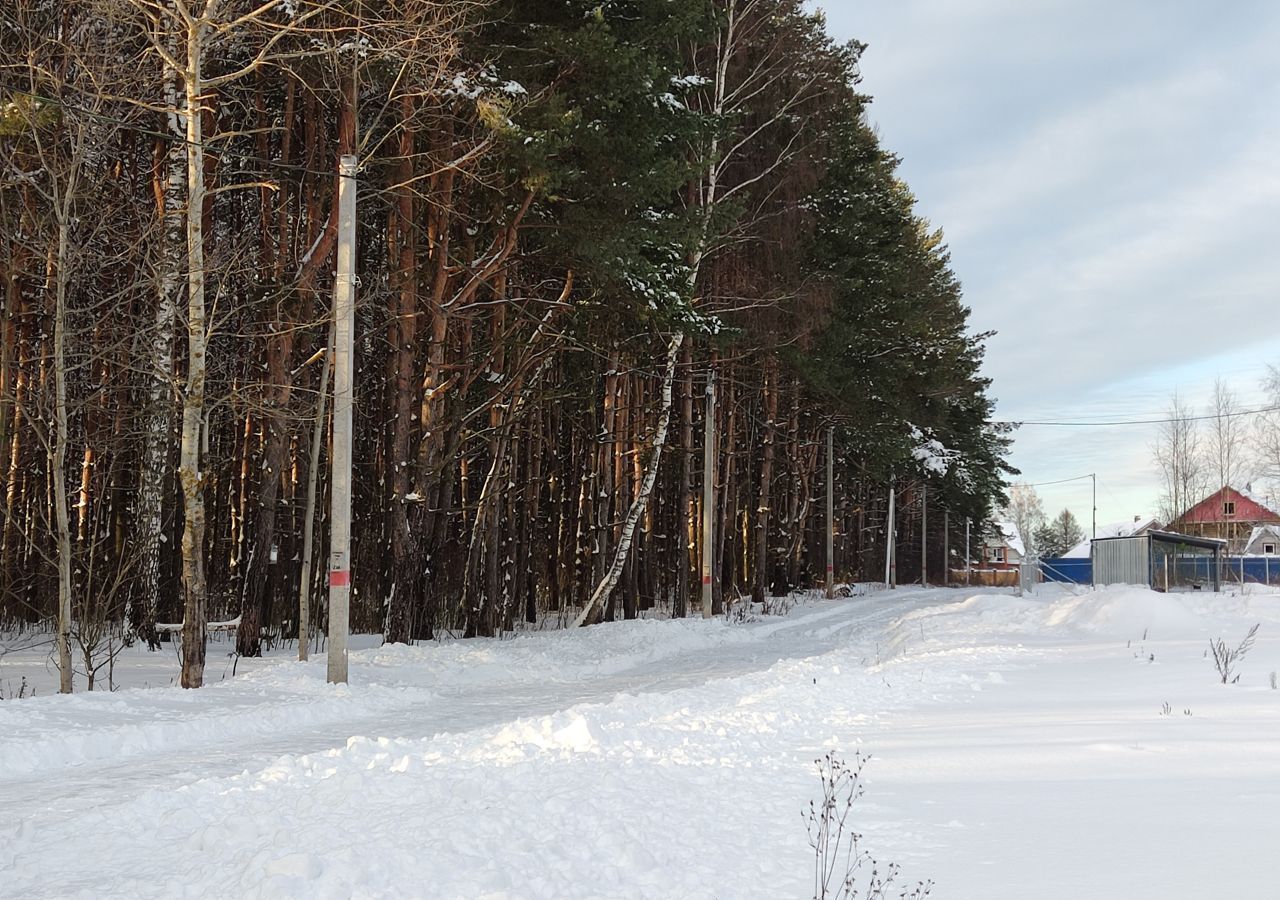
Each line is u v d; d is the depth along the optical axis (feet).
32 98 49.26
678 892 15.81
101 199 63.67
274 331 64.08
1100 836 17.85
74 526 87.81
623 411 112.16
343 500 53.11
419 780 23.94
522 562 111.45
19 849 21.08
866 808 20.94
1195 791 21.03
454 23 60.18
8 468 78.69
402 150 67.82
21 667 60.18
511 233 68.85
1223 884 14.84
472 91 60.70
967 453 237.04
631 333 92.63
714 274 103.96
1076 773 23.66
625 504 108.68
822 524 202.08
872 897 15.17
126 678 56.54
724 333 84.84
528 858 17.39
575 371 100.83
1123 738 28.37
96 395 58.34
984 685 45.09
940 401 170.30
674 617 111.96
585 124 65.10
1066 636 76.13
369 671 59.26
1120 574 131.85
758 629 103.96
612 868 16.97
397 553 71.41
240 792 24.53
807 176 104.99
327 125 81.30
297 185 76.02
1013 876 15.81
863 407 143.02
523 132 59.41
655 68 66.74
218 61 62.59
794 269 107.96
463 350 81.20
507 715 46.55
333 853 17.43
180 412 63.16
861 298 128.67
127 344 67.72
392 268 73.56
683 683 61.46
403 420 72.28
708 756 27.20
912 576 277.23
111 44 54.34
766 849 18.12
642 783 23.24
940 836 18.53
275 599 91.45
